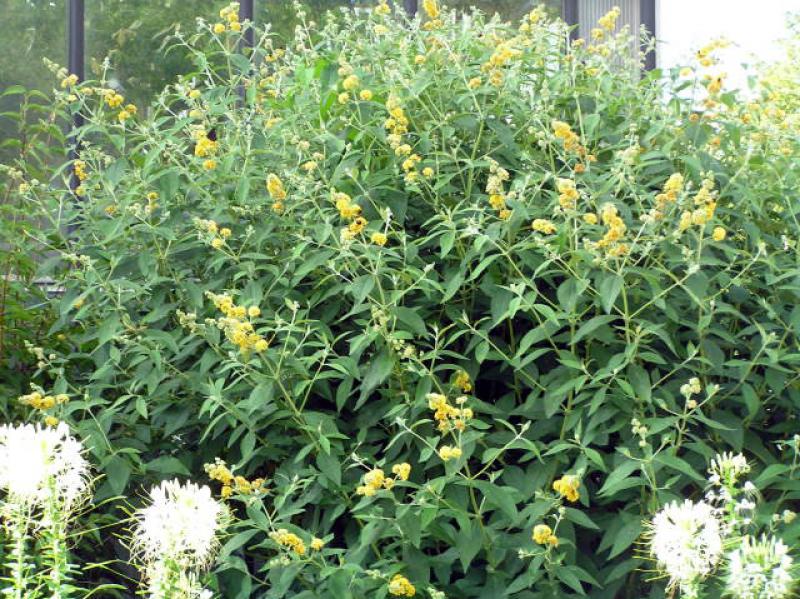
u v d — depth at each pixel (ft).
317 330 9.27
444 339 9.32
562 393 8.16
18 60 18.35
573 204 8.14
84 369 11.35
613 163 9.68
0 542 8.64
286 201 9.97
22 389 11.27
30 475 5.91
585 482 8.61
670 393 8.25
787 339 9.08
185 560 5.78
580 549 8.41
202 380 9.14
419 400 8.16
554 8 19.60
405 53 10.50
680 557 5.69
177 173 9.95
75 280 10.31
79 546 9.48
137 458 8.85
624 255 7.98
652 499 7.57
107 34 18.58
